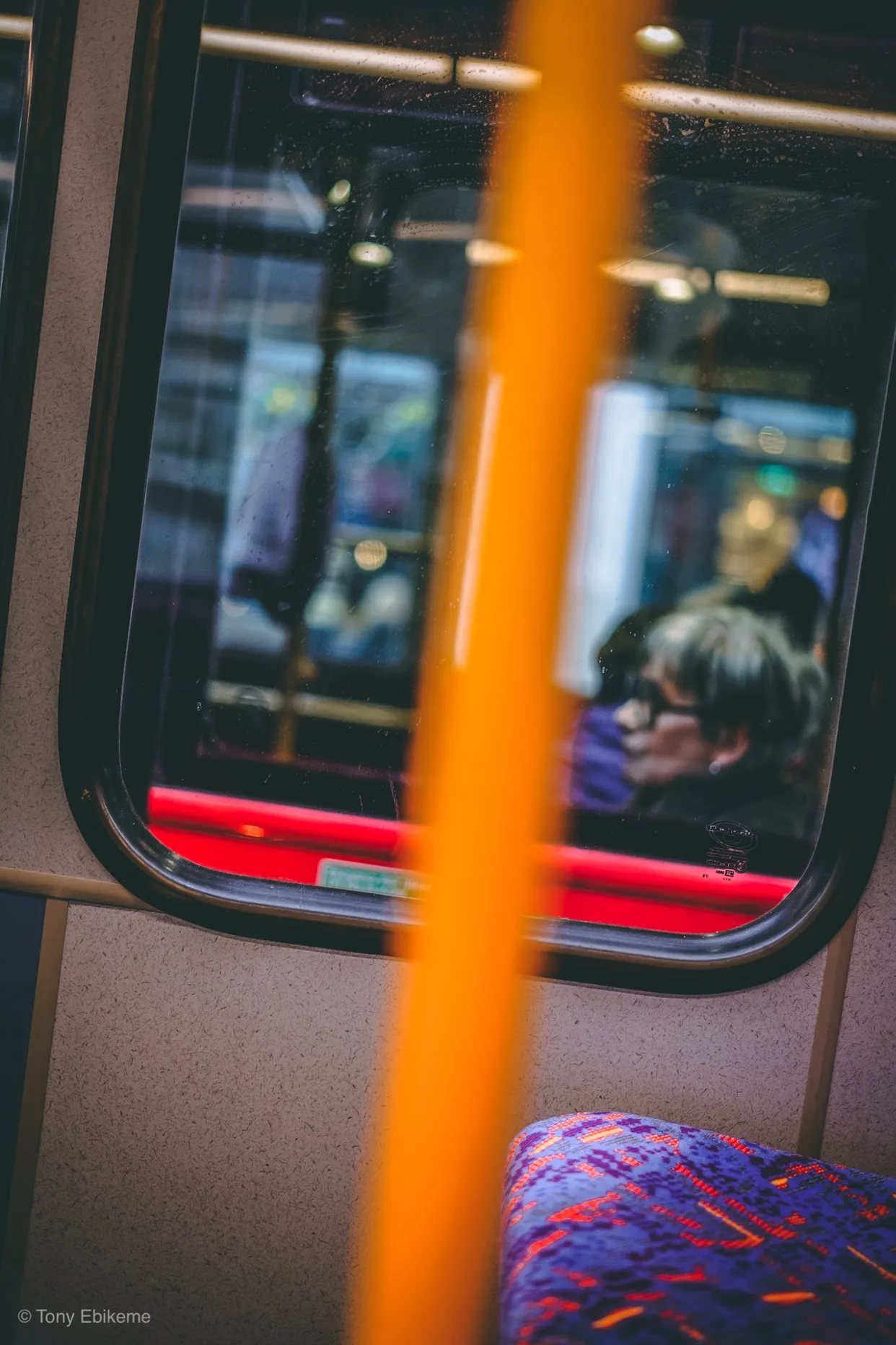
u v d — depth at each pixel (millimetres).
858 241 1741
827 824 1672
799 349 1786
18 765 1669
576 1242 1134
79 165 1601
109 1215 1726
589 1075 1687
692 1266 1107
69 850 1677
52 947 1691
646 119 1714
